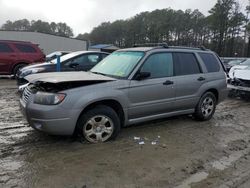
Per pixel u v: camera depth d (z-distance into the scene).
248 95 10.17
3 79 14.10
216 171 4.38
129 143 5.32
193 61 6.75
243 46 74.44
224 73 7.43
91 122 5.06
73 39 50.22
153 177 4.09
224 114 8.08
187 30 84.88
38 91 4.86
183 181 4.03
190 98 6.55
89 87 4.97
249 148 5.42
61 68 9.72
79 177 3.99
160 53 6.08
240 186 3.96
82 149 4.91
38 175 4.02
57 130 4.71
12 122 6.34
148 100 5.72
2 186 3.72
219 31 72.88
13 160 4.45
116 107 5.42
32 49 14.62
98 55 10.52
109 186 3.80
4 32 43.69
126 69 5.64
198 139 5.77
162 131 6.14
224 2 71.56
